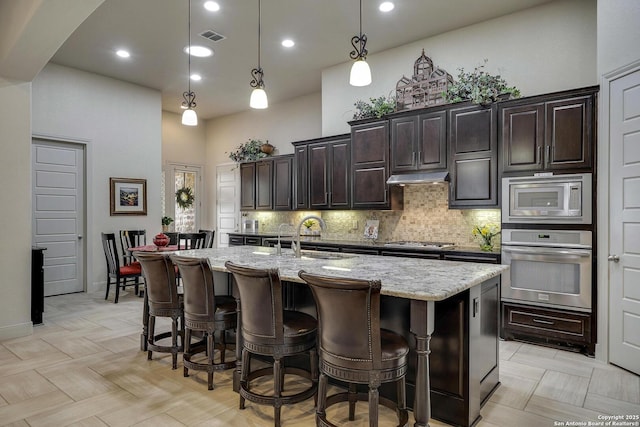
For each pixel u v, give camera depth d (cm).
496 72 440
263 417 240
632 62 304
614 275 321
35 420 236
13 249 389
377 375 190
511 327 385
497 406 253
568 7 399
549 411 247
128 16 429
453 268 275
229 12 422
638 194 299
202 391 274
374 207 503
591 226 343
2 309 382
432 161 448
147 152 662
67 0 285
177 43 497
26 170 398
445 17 437
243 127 811
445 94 441
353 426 230
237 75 609
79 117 583
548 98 368
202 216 873
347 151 542
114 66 572
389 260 320
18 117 393
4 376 298
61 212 575
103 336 393
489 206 406
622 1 314
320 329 207
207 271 272
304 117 713
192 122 419
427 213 498
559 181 358
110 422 234
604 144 331
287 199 634
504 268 276
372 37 485
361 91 550
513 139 388
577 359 336
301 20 441
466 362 225
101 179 608
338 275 247
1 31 363
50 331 409
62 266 577
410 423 232
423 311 197
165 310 313
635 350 301
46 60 364
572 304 351
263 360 330
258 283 225
